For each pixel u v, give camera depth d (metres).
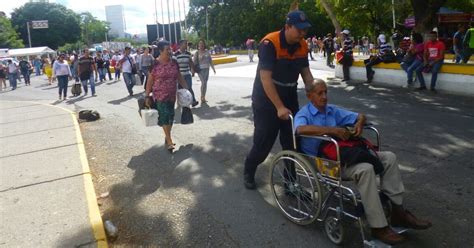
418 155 5.68
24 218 4.37
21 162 6.45
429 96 10.21
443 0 12.82
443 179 4.82
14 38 71.81
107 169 6.03
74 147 7.12
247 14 57.53
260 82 4.31
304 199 3.98
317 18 53.88
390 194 3.47
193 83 16.17
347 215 3.47
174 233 4.03
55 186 5.26
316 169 3.70
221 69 23.09
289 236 3.79
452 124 7.24
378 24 21.97
